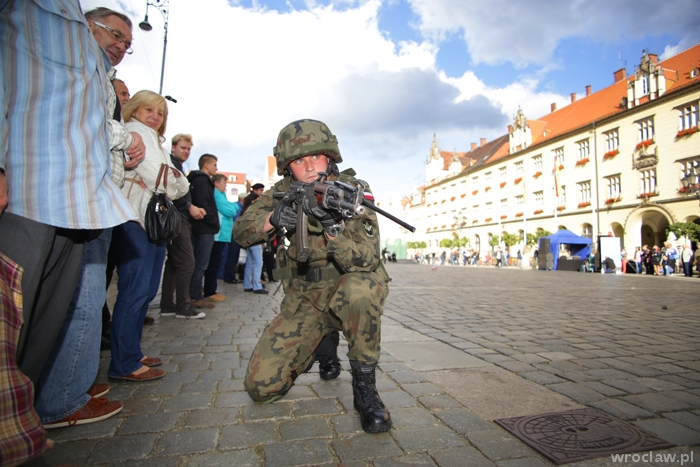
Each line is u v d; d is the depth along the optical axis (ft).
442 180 195.31
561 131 123.34
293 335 7.63
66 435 6.59
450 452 6.26
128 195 8.86
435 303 24.20
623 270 82.43
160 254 11.41
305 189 6.93
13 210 4.25
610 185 104.27
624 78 122.42
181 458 5.98
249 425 7.09
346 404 8.07
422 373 10.01
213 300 21.94
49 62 4.50
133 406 7.81
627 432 6.95
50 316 4.97
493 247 141.69
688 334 15.56
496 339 14.11
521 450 6.36
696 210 83.05
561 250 97.76
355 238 7.30
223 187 22.30
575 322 18.08
